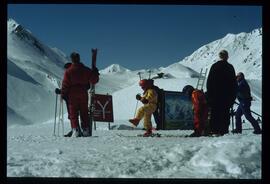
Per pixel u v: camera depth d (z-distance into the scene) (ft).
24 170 16.51
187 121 53.57
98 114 58.49
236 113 40.55
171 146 22.61
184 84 119.24
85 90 36.09
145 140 28.43
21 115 246.68
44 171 16.33
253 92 172.55
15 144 27.09
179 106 53.11
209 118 35.50
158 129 52.16
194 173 16.06
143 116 35.53
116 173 16.07
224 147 17.90
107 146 24.09
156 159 18.62
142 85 36.11
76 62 35.91
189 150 19.16
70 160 18.79
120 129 57.72
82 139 31.17
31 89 308.40
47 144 27.02
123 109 110.32
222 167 16.65
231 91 34.17
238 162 16.66
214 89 33.99
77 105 35.76
